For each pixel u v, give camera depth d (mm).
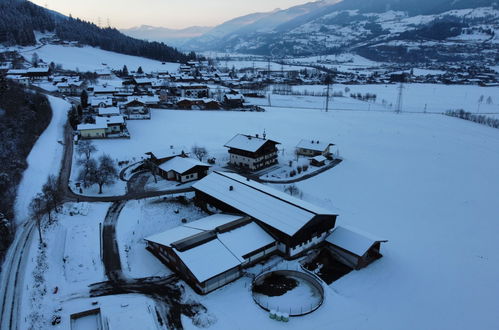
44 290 31641
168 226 45531
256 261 38594
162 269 36344
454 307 33812
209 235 37812
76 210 47125
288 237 38594
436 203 57656
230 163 72375
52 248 38281
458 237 47219
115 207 50188
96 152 71438
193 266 33312
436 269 39781
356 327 30188
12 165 55062
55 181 57062
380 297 34562
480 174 71250
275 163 73562
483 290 36500
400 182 66062
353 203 56656
